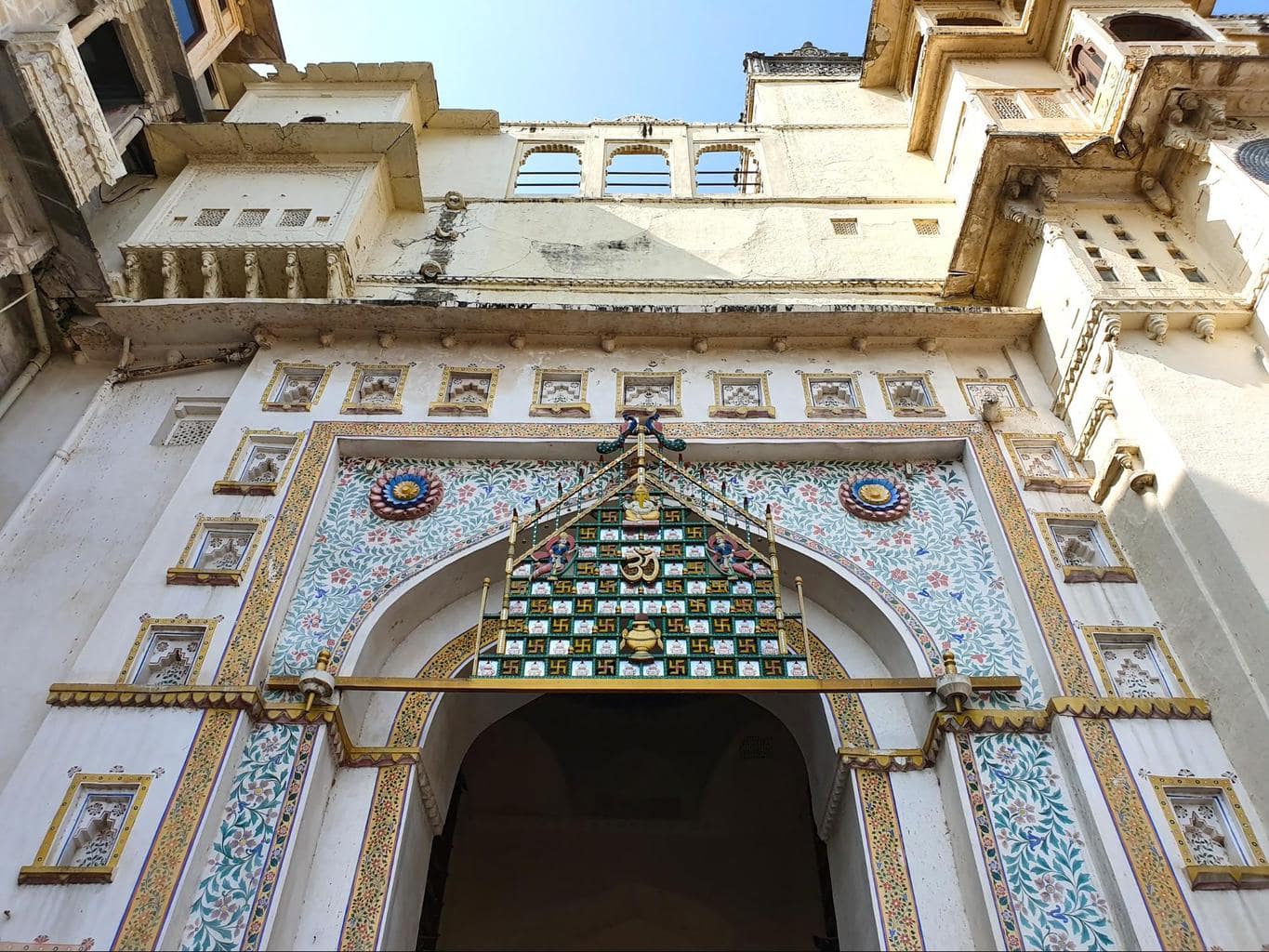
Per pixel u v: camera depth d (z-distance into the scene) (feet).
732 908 32.86
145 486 28.37
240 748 20.94
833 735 22.77
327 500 27.20
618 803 35.19
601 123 45.83
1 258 29.63
